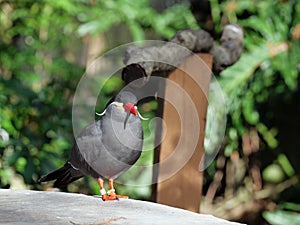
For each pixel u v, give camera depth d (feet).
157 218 19.22
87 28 39.63
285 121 41.93
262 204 41.70
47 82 40.91
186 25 41.24
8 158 33.22
